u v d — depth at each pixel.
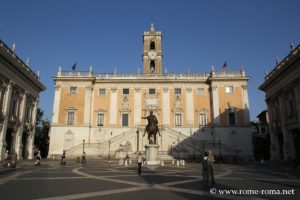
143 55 62.69
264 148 69.19
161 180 15.36
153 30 64.06
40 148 71.50
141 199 9.43
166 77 56.00
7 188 12.08
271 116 45.88
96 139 53.06
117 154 46.66
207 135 52.88
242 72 54.34
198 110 54.31
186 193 10.77
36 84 47.84
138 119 54.06
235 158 42.75
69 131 52.56
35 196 10.02
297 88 35.25
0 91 35.66
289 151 38.31
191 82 55.75
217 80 54.28
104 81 55.84
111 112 54.44
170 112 54.34
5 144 35.91
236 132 52.03
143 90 55.59
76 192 10.95
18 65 39.00
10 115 38.88
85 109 53.75
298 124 35.09
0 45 34.66
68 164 33.81
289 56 37.53
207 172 13.43
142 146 48.53
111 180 15.36
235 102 53.44
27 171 21.94
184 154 46.88
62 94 54.62
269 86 45.16
